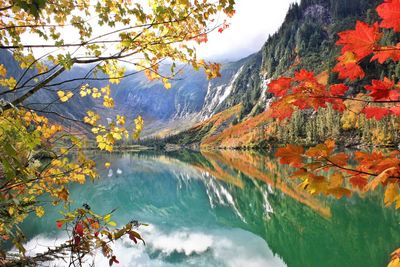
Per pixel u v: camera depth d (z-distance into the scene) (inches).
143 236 1122.7
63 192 168.6
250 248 952.3
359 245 813.9
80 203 1467.8
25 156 117.4
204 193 1953.7
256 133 6535.4
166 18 140.1
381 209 1099.9
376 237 855.7
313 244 868.6
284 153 85.2
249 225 1194.6
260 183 1943.9
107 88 168.7
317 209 1201.4
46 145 139.6
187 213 1508.4
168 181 2598.4
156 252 894.4
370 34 68.4
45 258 140.5
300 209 1251.2
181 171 3191.4
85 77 131.7
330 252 797.2
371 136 4001.0
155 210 1579.7
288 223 1109.1
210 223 1314.0
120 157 5580.7
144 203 1740.9
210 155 5339.6
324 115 5275.6
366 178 82.8
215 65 160.7
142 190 2180.1
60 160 158.9
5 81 142.9
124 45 129.9
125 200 1763.0
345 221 1011.9
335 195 81.8
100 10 120.6
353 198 1273.4
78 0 119.0
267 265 797.9
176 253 940.0
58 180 169.9
